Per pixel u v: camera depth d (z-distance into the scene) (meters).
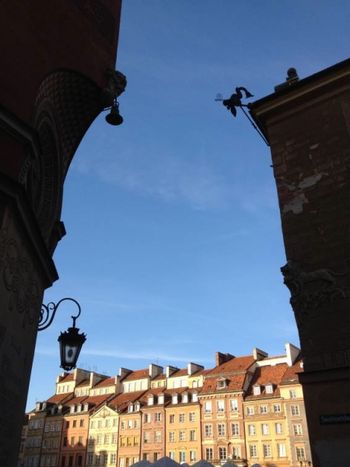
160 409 78.44
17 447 11.83
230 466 19.09
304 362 11.44
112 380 94.06
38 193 13.12
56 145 13.54
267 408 68.12
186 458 72.38
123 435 80.81
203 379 79.06
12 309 10.27
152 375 89.81
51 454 88.00
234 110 16.33
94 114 14.88
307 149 14.44
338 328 11.34
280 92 15.47
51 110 13.04
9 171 10.07
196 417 74.12
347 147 13.62
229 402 71.94
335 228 12.67
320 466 10.22
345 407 10.39
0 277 9.49
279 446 64.94
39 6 12.48
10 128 10.27
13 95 10.96
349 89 14.48
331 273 12.05
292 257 12.99
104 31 15.12
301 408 64.94
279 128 15.43
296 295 12.33
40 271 12.69
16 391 11.14
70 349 11.44
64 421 89.69
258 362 77.31
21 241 10.70
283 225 13.67
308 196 13.66
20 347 11.13
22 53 11.53
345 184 13.12
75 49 13.51
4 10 11.30
